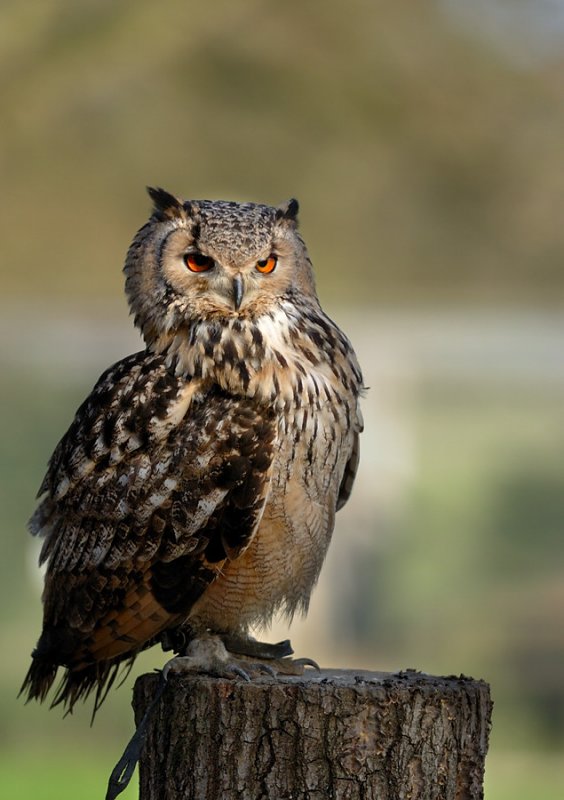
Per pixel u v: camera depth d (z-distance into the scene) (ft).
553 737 73.05
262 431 28.19
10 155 60.59
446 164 64.90
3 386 92.48
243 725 25.35
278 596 29.50
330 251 64.18
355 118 63.77
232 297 28.35
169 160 61.77
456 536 104.58
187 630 29.76
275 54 61.77
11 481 97.09
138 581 28.37
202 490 28.09
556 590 96.43
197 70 61.21
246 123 62.44
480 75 65.05
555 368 72.90
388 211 64.49
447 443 116.78
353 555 86.89
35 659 29.58
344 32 62.75
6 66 58.18
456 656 87.56
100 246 62.13
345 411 29.37
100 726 73.82
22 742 70.13
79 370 76.69
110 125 60.95
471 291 66.13
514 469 107.45
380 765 25.17
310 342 29.14
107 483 28.45
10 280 62.03
